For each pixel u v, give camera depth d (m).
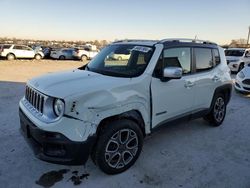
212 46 5.13
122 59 4.02
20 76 12.63
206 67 4.88
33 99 3.43
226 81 5.36
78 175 3.41
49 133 2.93
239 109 7.07
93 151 3.25
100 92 3.12
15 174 3.38
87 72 3.88
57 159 2.99
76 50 28.88
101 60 4.30
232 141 4.73
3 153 3.92
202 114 4.92
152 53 3.85
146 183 3.28
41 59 27.73
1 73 13.58
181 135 4.93
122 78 3.52
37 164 3.64
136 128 3.51
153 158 3.94
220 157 4.07
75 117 2.94
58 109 2.95
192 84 4.42
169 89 3.97
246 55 16.53
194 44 4.62
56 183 3.22
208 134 5.04
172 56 4.09
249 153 4.27
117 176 3.41
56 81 3.37
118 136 3.34
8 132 4.73
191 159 3.96
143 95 3.58
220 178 3.46
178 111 4.26
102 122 3.23
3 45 25.16
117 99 3.25
